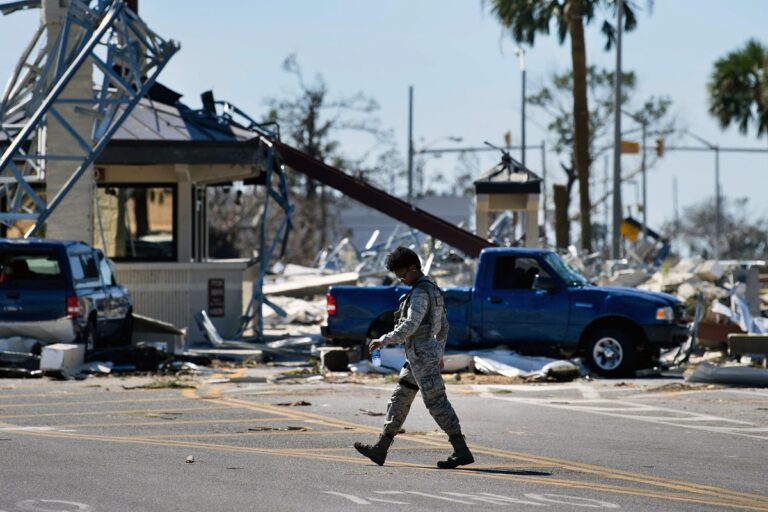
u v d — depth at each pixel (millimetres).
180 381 41938
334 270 118375
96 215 66438
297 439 26828
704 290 66750
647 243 141125
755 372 40594
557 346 45906
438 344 22734
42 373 42969
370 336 46688
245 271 70062
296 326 78312
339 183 73438
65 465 22422
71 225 57375
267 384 41250
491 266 46688
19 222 66562
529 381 42625
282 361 54188
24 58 56906
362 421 30344
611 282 81312
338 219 181000
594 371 45438
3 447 24812
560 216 106062
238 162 62844
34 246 45438
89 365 44844
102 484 20281
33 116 52000
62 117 53656
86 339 46875
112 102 54219
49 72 57656
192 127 66250
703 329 52406
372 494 19672
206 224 73250
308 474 21734
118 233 66812
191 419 30578
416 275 22750
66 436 26859
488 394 38188
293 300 85750
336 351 45906
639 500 19609
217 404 34281
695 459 24469
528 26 108375
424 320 22578
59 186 57438
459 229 74312
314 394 37500
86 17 55219
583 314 45438
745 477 22297
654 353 46281
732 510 18953
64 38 53562
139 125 64938
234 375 45062
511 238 95938
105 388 39156
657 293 46188
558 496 19812
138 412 31969
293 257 167625
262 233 64500
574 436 27891
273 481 20859
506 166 80688
